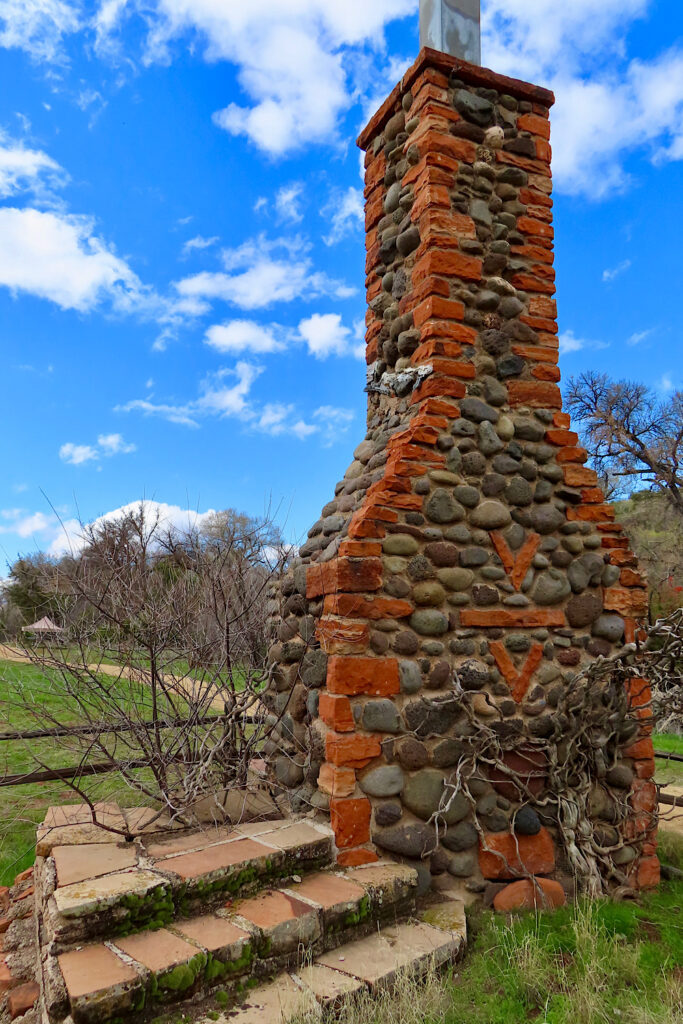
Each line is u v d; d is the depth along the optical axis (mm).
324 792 2992
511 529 3502
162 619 3377
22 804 4359
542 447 3689
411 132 3912
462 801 3096
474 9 4289
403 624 3148
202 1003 2074
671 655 3348
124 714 3160
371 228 4277
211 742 3449
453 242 3641
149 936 2209
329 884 2654
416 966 2400
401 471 3273
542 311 3836
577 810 3289
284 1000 2117
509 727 3283
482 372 3629
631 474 18703
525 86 3957
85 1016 1841
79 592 3348
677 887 3447
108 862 2555
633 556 3754
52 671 3352
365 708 2980
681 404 18375
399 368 3799
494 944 2693
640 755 3580
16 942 3082
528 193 3920
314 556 3625
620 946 2699
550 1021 2174
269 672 3436
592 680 3371
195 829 2994
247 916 2371
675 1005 2262
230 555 3920
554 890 3137
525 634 3436
